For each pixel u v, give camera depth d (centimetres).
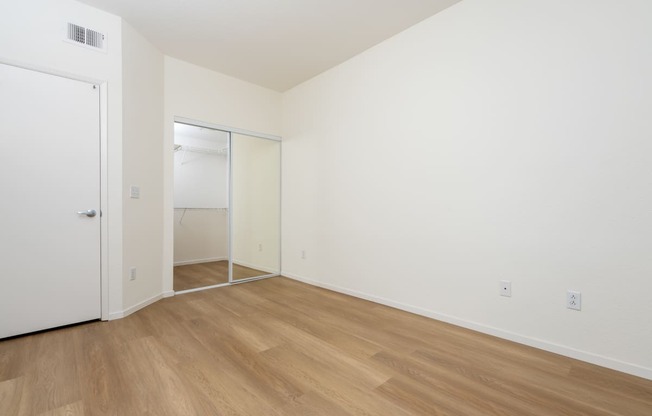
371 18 263
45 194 227
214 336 221
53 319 230
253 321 252
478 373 173
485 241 228
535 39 204
